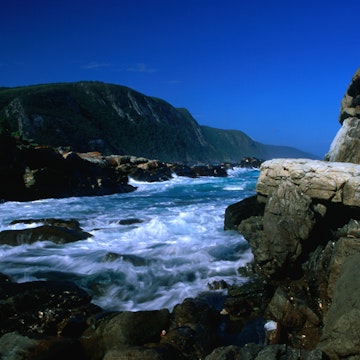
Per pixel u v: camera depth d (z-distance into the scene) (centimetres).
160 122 16988
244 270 1118
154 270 1126
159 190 3531
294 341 773
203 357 690
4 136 2705
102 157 4381
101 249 1330
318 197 973
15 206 2441
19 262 1212
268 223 1057
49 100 11556
